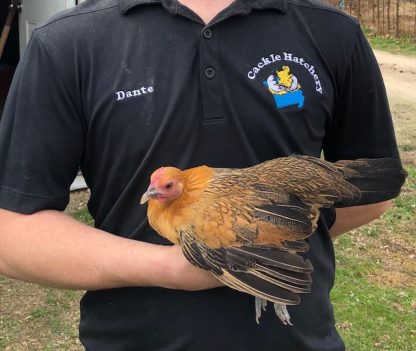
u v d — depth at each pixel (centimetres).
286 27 50
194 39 48
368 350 113
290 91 49
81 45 48
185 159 47
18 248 47
